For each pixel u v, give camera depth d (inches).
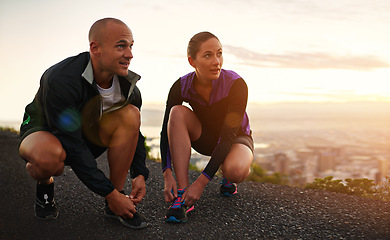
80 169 77.2
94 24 76.4
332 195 122.2
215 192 122.6
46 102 74.5
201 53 94.2
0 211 86.4
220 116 105.1
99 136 86.7
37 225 82.5
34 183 109.0
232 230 87.8
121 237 80.0
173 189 94.1
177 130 98.7
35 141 74.6
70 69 75.6
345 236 85.3
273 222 94.3
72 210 96.7
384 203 113.6
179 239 80.7
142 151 90.8
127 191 123.6
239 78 101.7
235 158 98.0
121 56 75.7
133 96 87.7
